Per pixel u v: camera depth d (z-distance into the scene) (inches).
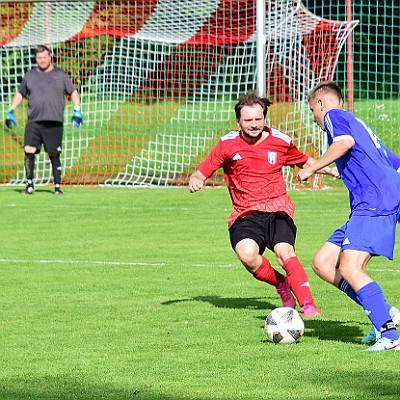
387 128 2182.6
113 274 896.9
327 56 1813.5
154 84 2699.3
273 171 698.2
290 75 1737.2
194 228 1211.2
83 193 1638.8
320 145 1716.3
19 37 1827.0
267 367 544.1
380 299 575.5
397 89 2723.9
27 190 1626.5
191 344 611.8
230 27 1781.5
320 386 498.0
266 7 1775.3
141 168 1871.3
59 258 993.5
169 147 1951.3
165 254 1012.5
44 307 745.0
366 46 2773.1
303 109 1724.9
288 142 697.0
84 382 514.9
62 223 1267.2
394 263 947.3
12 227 1233.4
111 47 2480.3
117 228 1216.8
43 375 531.8
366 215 574.9
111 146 2144.4
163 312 722.8
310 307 654.5
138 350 595.8
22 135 2212.1
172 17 1787.6
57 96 1579.7
